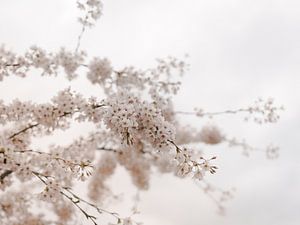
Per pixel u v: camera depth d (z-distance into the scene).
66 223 6.62
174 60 7.23
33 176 4.12
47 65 5.89
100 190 8.39
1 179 4.58
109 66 6.69
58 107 4.84
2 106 4.98
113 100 3.97
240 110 7.37
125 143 3.96
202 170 3.72
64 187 4.01
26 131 5.30
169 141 3.89
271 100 7.38
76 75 6.33
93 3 6.17
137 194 8.12
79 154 6.52
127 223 3.91
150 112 3.86
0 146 4.00
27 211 6.18
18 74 5.76
